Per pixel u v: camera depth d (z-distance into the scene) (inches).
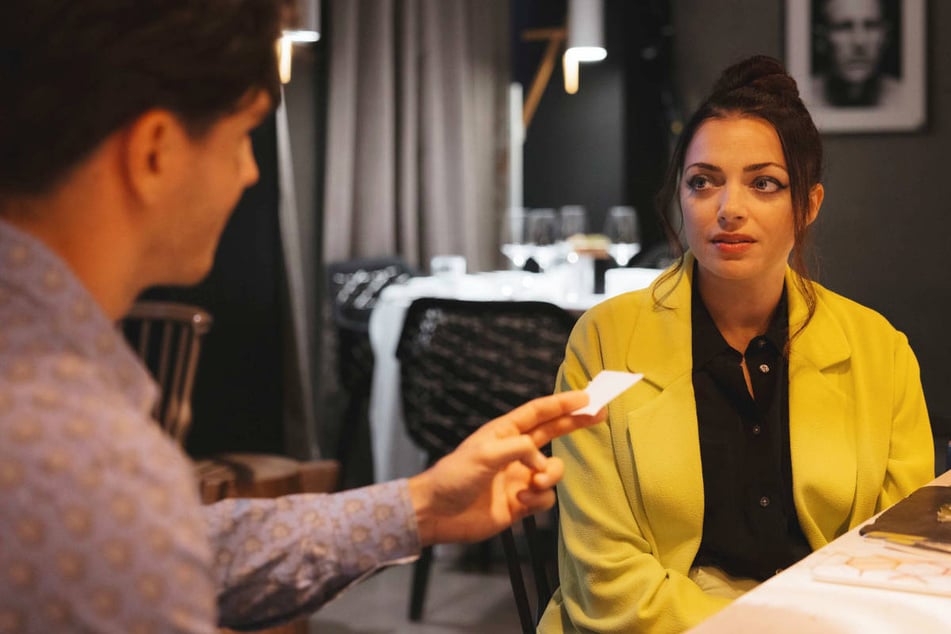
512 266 216.1
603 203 220.1
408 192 191.5
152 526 19.9
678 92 206.8
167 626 19.7
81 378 21.2
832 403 54.5
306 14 129.0
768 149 52.9
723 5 197.2
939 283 174.6
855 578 37.8
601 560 51.3
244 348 156.6
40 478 19.5
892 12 173.8
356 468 180.4
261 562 36.3
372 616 127.6
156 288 144.7
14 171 22.4
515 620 125.9
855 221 177.6
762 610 35.2
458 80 199.6
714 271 53.6
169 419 100.6
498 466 35.5
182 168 24.2
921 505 46.9
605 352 56.4
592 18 148.3
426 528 36.6
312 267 184.2
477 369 120.1
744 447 54.0
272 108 26.7
